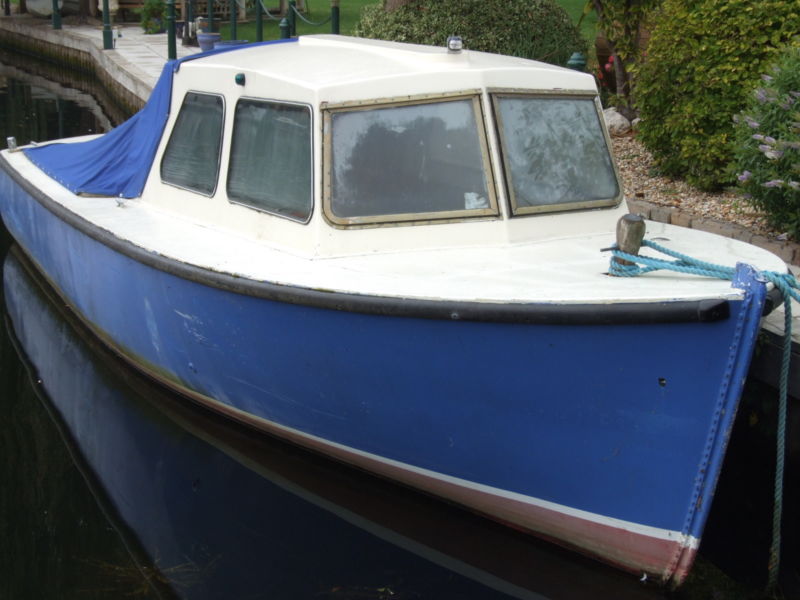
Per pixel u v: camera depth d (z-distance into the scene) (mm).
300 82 5074
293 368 4891
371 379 4613
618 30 10039
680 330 3869
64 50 24406
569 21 11891
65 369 7094
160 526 5102
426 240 4887
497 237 4891
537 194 5039
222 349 5250
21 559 4758
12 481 5555
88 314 7055
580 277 4398
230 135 5598
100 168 7031
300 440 5359
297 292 4559
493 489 4645
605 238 5086
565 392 4184
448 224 4887
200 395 5902
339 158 4930
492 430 4441
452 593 4457
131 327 6191
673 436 4062
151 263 5402
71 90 21281
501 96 5020
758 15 7637
